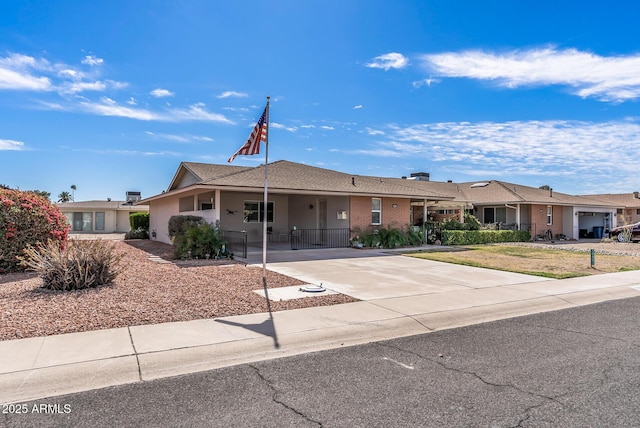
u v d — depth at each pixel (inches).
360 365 176.4
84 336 200.4
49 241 353.7
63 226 441.1
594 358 185.8
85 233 1432.1
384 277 409.1
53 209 435.5
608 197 1678.2
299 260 542.0
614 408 134.5
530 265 526.3
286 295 310.2
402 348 200.7
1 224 380.2
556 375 164.6
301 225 850.8
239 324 229.8
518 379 160.2
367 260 553.0
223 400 140.6
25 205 397.4
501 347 202.4
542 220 1072.2
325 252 652.7
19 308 243.9
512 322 255.3
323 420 126.3
